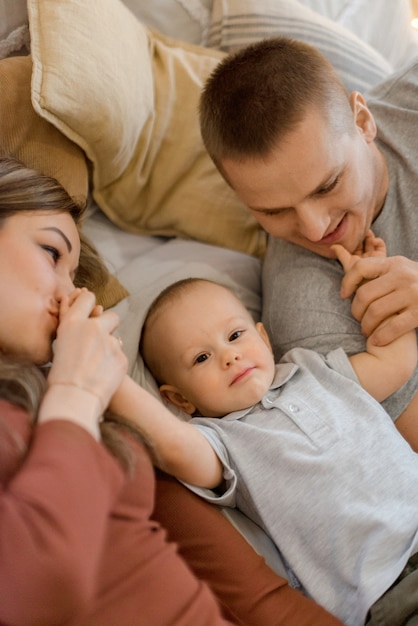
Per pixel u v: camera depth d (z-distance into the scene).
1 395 0.69
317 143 1.00
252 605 0.82
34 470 0.59
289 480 0.94
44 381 0.73
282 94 1.01
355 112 1.14
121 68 1.24
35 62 1.13
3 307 0.75
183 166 1.40
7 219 0.80
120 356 0.73
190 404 1.13
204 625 0.71
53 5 1.17
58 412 0.65
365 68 1.58
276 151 1.00
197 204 1.41
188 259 1.36
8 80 1.15
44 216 0.84
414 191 1.19
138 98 1.28
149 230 1.44
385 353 1.08
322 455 0.94
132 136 1.28
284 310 1.18
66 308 0.77
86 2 1.21
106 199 1.37
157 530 0.76
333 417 0.98
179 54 1.46
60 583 0.57
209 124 1.10
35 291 0.77
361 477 0.93
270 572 0.86
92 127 1.19
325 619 0.82
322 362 1.08
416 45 1.84
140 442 0.78
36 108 1.11
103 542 0.66
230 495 0.93
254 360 1.07
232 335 1.09
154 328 1.15
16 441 0.64
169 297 1.16
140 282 1.30
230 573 0.84
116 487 0.65
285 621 0.81
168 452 0.85
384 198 1.21
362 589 0.87
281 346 1.18
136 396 0.82
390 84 1.31
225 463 0.94
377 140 1.24
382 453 0.95
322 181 1.02
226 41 1.54
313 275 1.18
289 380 1.08
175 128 1.39
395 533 0.89
